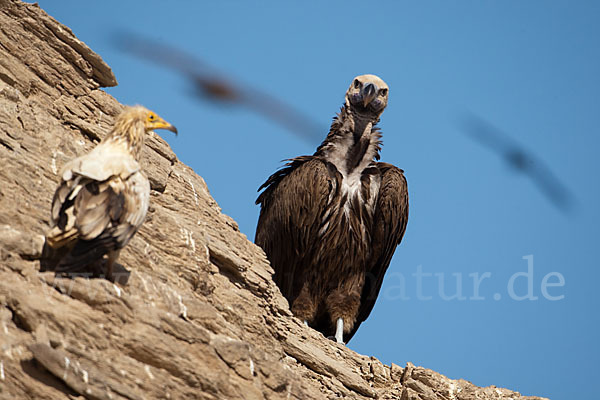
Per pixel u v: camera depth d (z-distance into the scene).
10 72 14.27
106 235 10.02
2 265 10.37
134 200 10.37
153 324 10.86
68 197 10.12
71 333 10.02
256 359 12.38
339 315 19.23
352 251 19.03
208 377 10.90
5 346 9.42
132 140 11.00
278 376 12.55
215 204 16.38
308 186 18.94
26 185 12.13
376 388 16.25
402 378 16.53
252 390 11.81
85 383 9.57
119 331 10.46
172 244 13.39
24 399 9.23
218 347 11.68
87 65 15.60
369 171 19.52
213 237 14.92
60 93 15.09
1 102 13.34
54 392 9.43
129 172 10.48
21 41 14.65
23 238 10.81
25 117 13.45
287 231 19.16
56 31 15.13
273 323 14.87
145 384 10.21
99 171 10.28
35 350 9.44
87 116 15.27
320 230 18.98
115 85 16.08
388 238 19.45
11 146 12.63
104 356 10.12
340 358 16.25
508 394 16.31
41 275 10.45
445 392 16.12
